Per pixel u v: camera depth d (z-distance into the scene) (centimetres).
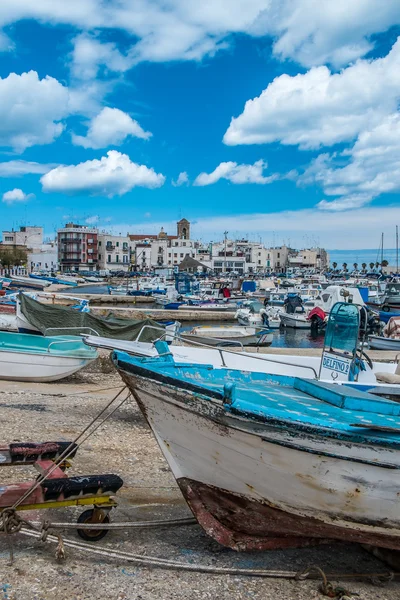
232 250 16888
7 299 3052
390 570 548
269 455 507
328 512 520
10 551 510
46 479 540
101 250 14750
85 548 513
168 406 529
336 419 530
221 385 640
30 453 564
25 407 1180
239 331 2866
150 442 970
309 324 3953
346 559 570
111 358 548
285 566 545
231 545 554
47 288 7338
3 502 507
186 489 554
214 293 6147
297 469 505
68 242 14288
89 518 559
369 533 525
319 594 498
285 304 4419
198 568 516
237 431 506
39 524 577
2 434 923
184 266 11312
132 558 511
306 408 576
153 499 690
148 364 639
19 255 12519
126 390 1517
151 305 6031
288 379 743
